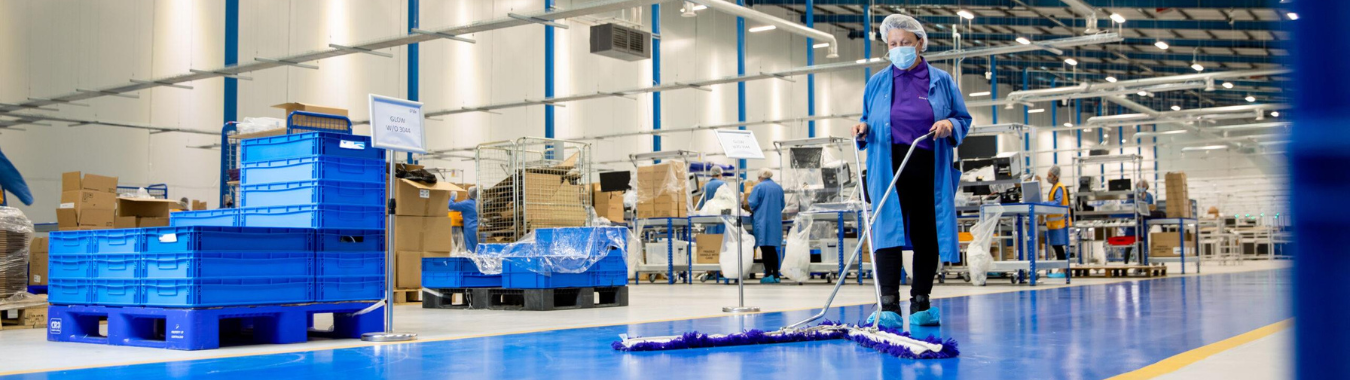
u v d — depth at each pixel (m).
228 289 4.11
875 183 4.44
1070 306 5.93
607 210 13.59
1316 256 0.46
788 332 3.80
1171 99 34.72
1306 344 0.47
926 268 4.52
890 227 4.36
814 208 11.29
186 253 4.02
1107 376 2.65
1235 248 20.45
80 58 14.92
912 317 4.53
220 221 5.06
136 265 4.25
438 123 19.12
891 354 3.24
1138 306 5.84
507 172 8.60
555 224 7.84
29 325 5.43
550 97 20.23
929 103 4.37
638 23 16.56
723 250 11.42
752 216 11.82
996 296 7.38
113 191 10.13
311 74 17.31
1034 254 9.86
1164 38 24.62
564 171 8.02
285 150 4.71
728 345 3.66
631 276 13.53
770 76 17.77
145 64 15.70
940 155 4.35
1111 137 36.91
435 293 7.18
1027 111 32.06
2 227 5.43
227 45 15.81
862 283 10.82
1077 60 28.62
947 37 27.66
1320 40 0.44
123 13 15.43
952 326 4.47
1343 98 0.44
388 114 4.51
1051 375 2.69
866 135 4.48
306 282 4.41
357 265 4.64
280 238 4.33
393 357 3.51
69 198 9.74
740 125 21.69
